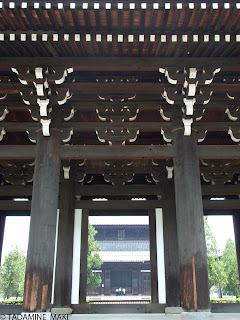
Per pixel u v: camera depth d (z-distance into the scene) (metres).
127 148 9.00
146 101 9.59
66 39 7.93
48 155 8.70
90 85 9.16
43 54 8.62
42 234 7.89
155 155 8.94
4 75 9.30
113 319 9.98
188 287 7.59
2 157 8.96
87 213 14.31
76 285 13.27
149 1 7.11
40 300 7.39
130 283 55.62
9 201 13.07
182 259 7.90
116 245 59.75
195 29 7.92
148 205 13.37
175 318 10.43
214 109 9.66
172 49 8.38
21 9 7.24
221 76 9.52
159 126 9.16
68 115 9.25
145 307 12.76
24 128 9.09
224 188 13.36
